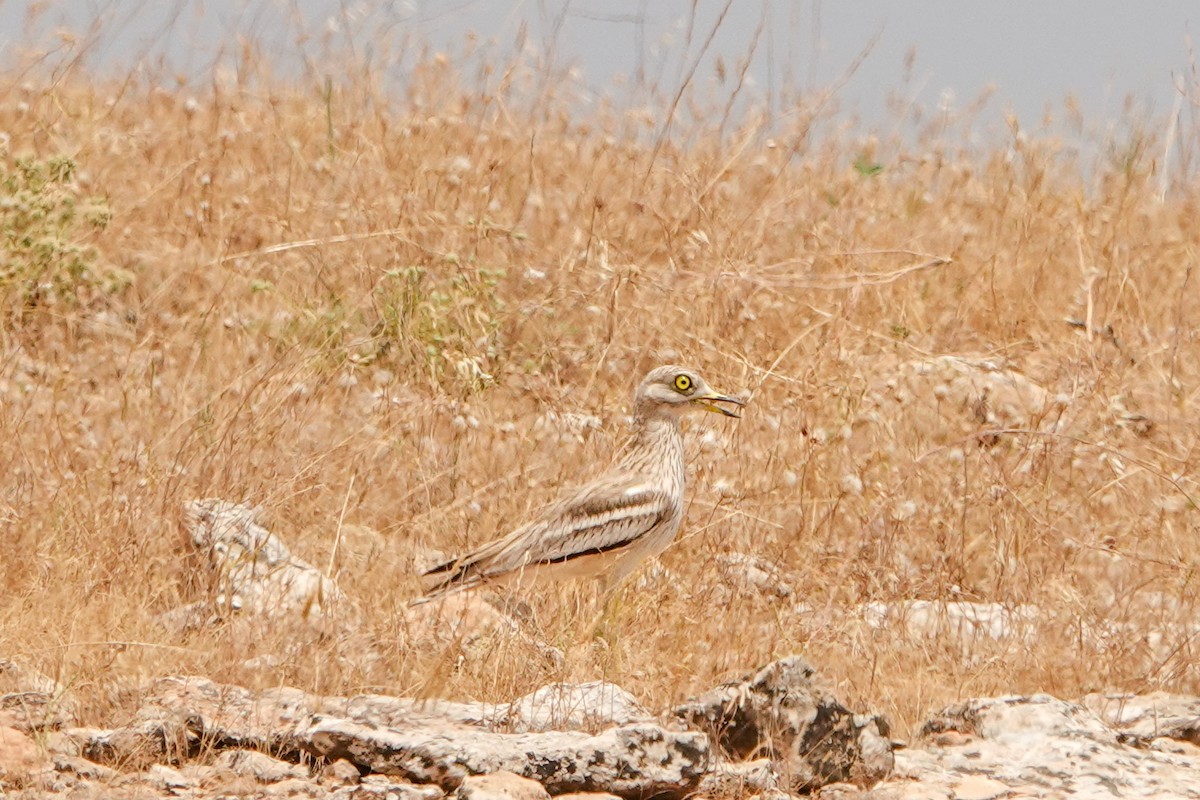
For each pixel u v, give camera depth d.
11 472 12.34
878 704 10.48
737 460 14.26
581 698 9.67
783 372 16.05
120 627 10.23
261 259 17.00
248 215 17.62
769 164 20.19
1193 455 15.05
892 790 9.01
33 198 16.20
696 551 12.91
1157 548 13.35
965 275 18.91
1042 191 20.97
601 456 14.25
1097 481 14.56
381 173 18.55
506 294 17.09
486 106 20.30
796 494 13.79
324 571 11.65
